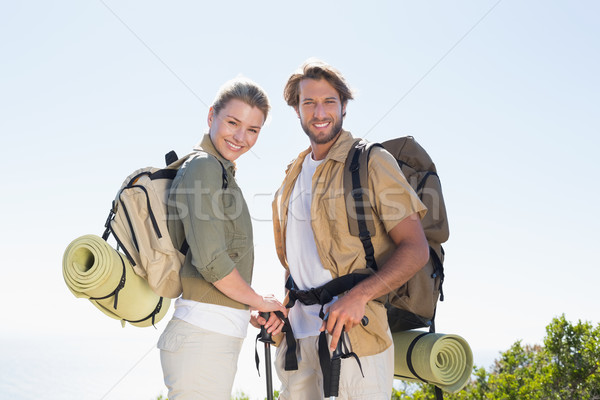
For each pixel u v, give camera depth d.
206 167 1.94
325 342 2.08
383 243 2.15
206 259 1.84
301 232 2.33
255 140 2.20
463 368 2.45
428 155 2.66
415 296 2.41
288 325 2.30
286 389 2.38
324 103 2.29
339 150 2.22
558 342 4.38
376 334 2.08
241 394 3.78
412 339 2.50
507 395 4.19
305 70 2.33
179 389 1.89
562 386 4.23
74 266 1.97
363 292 1.96
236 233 2.03
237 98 2.12
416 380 2.61
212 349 1.91
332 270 2.16
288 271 2.59
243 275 2.05
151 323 2.33
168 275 1.99
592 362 4.16
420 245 2.04
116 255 2.03
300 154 2.48
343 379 2.08
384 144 2.68
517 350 4.93
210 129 2.21
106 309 2.15
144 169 2.10
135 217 2.02
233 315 1.97
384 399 2.07
